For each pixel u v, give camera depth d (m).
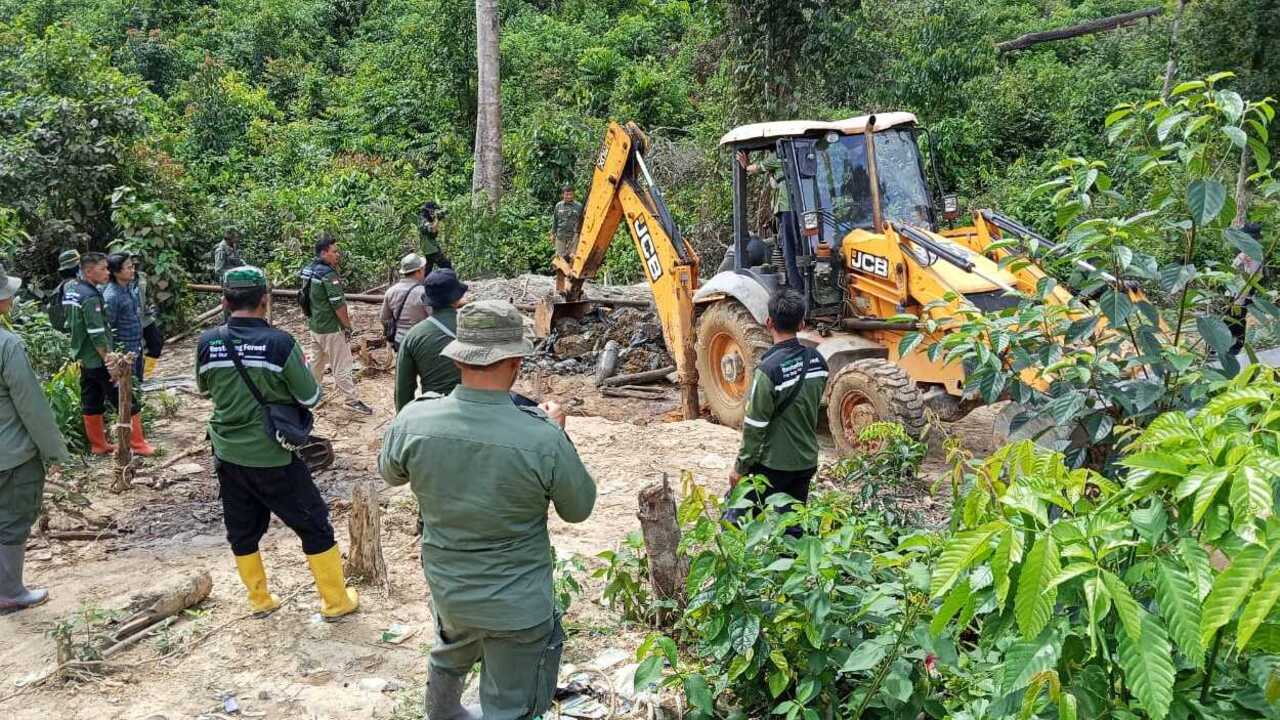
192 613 4.81
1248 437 2.30
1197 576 2.23
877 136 8.38
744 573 3.60
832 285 8.05
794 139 8.02
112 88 13.14
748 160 8.78
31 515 4.94
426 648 4.48
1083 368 3.99
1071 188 4.23
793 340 4.67
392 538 5.78
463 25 24.78
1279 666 2.39
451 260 16.86
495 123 19.34
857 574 3.62
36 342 8.35
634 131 9.34
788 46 15.59
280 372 4.38
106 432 7.69
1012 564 2.43
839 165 8.13
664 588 4.49
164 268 12.12
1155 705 2.20
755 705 3.77
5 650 4.51
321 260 8.67
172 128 23.39
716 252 17.03
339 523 6.11
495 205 18.41
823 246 7.90
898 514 4.79
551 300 11.45
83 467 7.07
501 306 3.17
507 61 26.02
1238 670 2.57
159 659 4.39
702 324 9.01
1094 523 2.43
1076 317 4.72
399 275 15.75
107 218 12.91
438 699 3.52
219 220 14.62
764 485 4.02
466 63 24.91
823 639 3.54
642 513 4.48
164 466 7.29
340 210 18.11
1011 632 2.70
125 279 7.91
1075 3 32.81
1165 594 2.26
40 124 12.18
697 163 18.98
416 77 25.75
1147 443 2.51
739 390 8.69
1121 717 2.51
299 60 28.08
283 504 4.53
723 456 7.27
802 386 4.63
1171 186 4.37
